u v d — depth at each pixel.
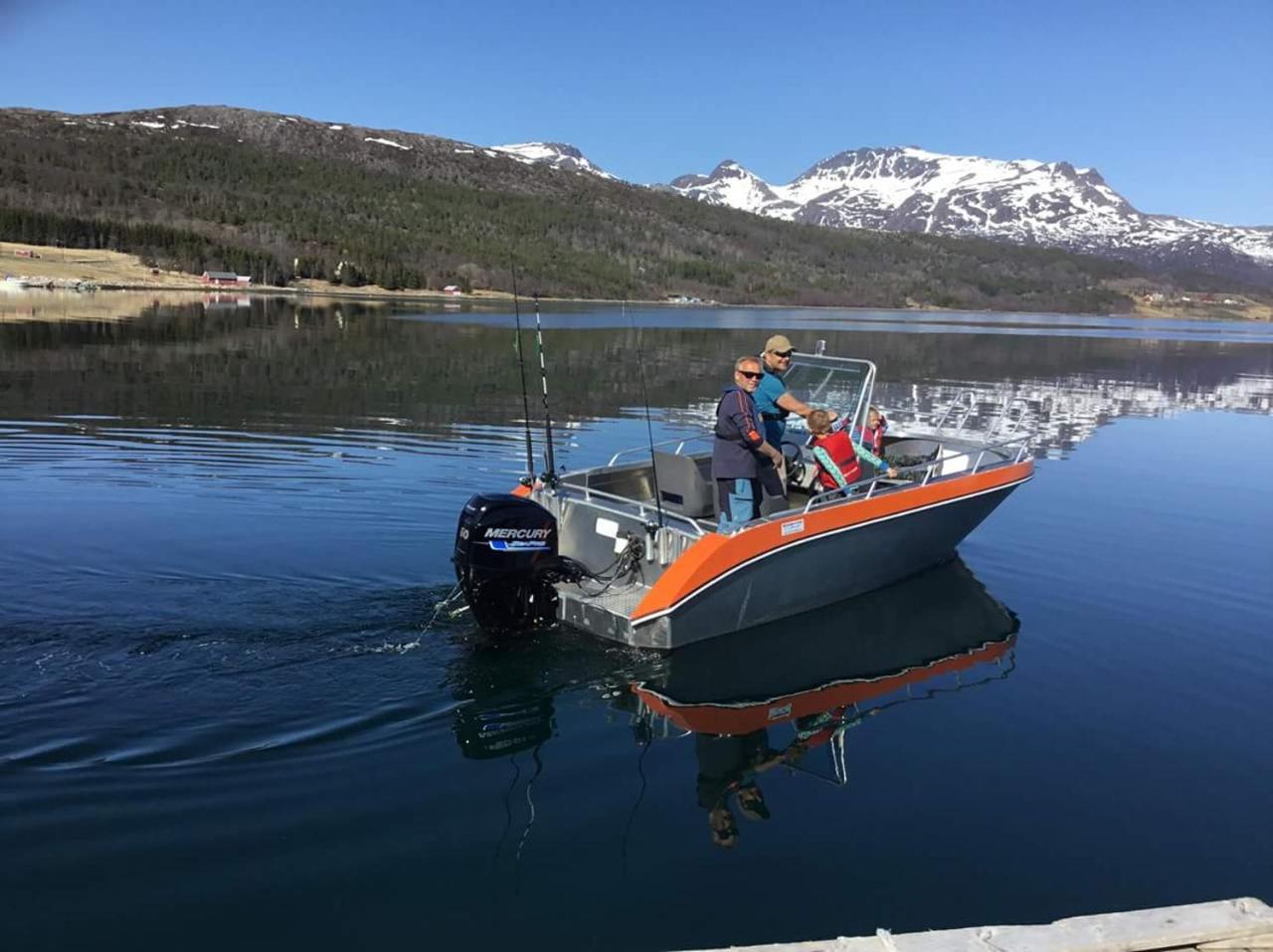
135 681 5.02
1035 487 11.83
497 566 5.75
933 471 8.05
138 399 15.64
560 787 4.34
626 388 20.38
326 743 4.58
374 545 7.66
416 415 15.24
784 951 2.98
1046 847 4.04
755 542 6.11
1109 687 5.87
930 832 4.11
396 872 3.59
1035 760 4.87
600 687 5.56
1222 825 4.27
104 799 3.97
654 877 3.65
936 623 6.95
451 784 4.29
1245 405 22.62
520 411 16.19
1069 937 3.10
